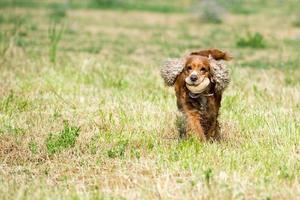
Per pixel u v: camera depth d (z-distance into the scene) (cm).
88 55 2214
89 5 4056
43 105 1450
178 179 996
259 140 1196
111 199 914
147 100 1489
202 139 1166
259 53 2461
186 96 1176
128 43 2641
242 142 1196
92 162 1094
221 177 983
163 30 3112
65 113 1388
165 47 2531
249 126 1288
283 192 930
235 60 2239
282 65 2083
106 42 2645
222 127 1284
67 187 988
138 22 3412
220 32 3052
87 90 1614
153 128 1273
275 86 1722
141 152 1139
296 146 1167
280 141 1197
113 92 1584
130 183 994
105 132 1250
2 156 1138
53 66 1892
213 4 3497
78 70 1827
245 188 941
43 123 1310
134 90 1622
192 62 1155
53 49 1988
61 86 1628
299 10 3988
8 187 965
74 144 1173
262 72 1977
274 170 1026
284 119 1323
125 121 1305
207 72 1159
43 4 4031
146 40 2752
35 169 1077
